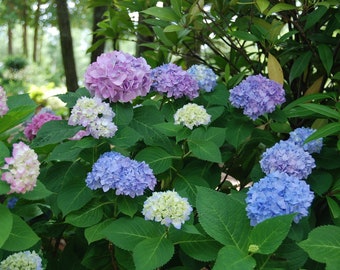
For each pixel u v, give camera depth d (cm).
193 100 234
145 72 204
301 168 182
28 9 1043
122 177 169
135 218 169
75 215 180
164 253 153
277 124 238
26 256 161
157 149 201
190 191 199
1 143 158
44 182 198
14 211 193
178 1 239
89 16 1098
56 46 2012
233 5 256
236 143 212
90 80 198
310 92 253
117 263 191
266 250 142
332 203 187
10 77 1090
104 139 187
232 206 158
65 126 194
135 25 305
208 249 162
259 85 210
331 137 220
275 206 151
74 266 207
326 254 144
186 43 307
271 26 244
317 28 268
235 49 270
